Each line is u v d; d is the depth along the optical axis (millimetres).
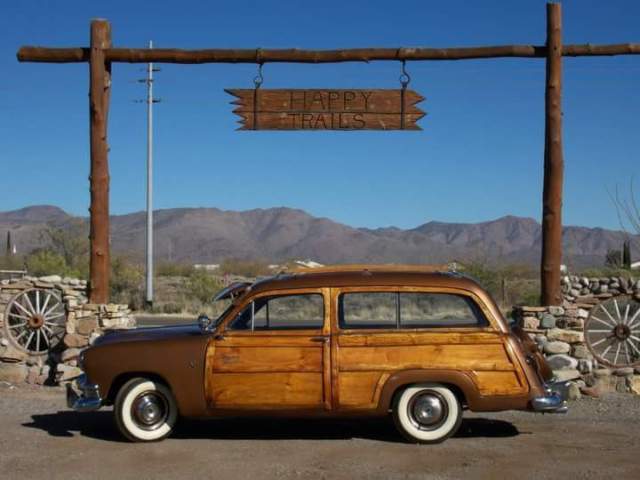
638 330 12414
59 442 8789
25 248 81750
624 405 10992
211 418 8680
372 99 12820
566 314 12031
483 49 12477
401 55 12555
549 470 7543
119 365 8680
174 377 8609
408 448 8422
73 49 12727
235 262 58469
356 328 8633
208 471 7543
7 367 12891
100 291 12727
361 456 8086
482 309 8617
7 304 13070
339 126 12836
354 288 8672
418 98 12828
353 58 12633
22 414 10500
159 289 41594
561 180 12297
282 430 9414
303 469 7594
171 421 8758
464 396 8586
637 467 7656
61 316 13234
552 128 12312
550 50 12328
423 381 8492
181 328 9266
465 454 8148
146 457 8102
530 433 9188
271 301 9086
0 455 8203
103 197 12719
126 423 8703
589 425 9664
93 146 12680
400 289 8688
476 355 8492
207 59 12695
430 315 8758
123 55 12680
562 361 11789
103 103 12703
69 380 12547
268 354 8555
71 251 43000
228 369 8547
